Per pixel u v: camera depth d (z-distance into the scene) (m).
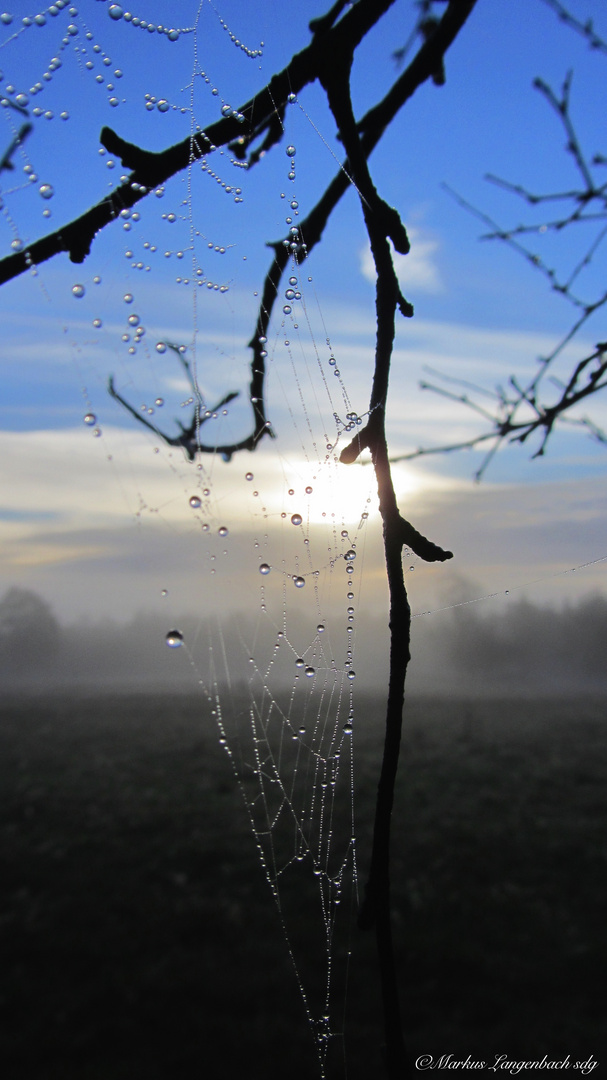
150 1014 4.37
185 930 5.29
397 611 0.93
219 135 1.15
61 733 13.34
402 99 1.52
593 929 5.34
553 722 14.63
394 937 5.28
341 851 5.59
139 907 5.71
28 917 5.61
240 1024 4.22
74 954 5.05
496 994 4.56
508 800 8.55
